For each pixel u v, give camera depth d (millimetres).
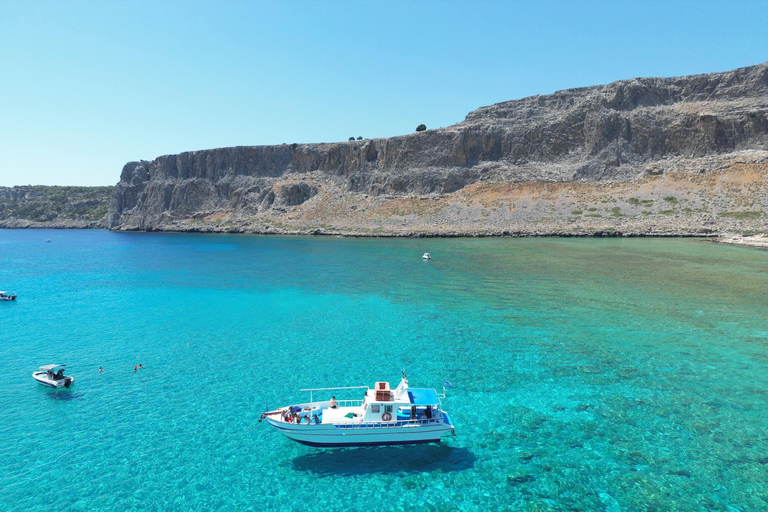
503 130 170875
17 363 35656
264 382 31641
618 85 163875
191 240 156250
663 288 56969
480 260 84750
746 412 26578
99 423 26328
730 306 48312
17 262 99500
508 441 24312
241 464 22688
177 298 57562
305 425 23578
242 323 45844
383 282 65625
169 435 25109
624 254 87438
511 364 34156
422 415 25062
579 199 144250
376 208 168625
